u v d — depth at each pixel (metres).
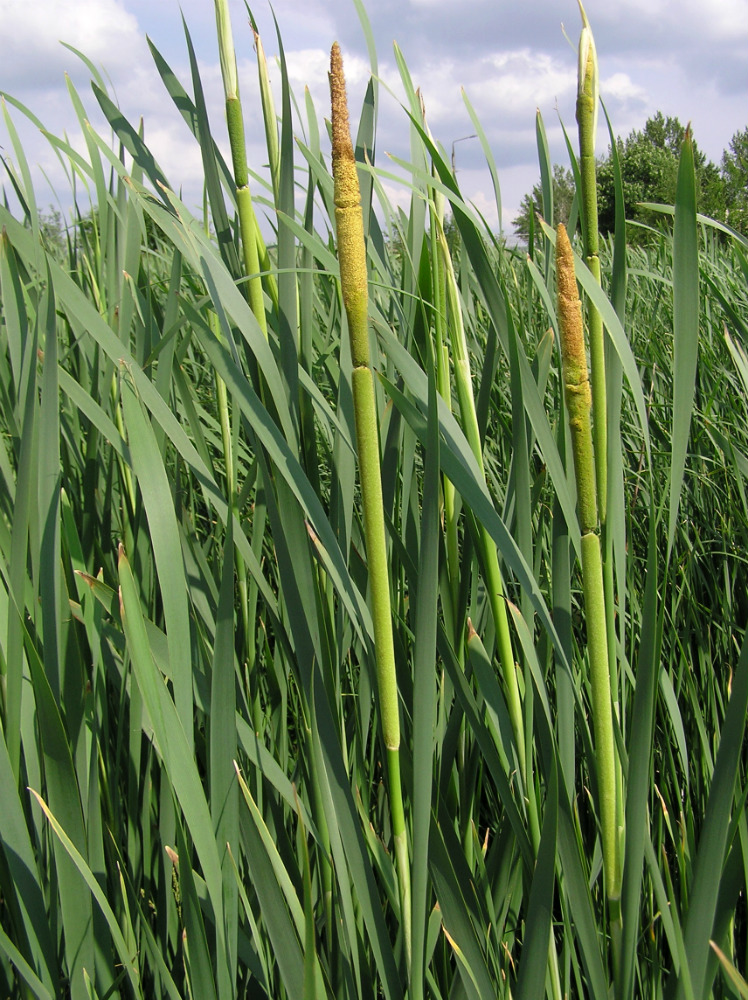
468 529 0.76
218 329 0.88
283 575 0.69
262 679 1.07
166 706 0.63
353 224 0.59
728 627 1.26
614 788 0.66
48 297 0.68
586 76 0.68
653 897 0.84
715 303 2.11
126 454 0.73
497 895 0.80
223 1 0.69
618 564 0.72
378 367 0.89
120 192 0.99
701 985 0.65
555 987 0.74
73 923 0.71
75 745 0.76
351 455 0.76
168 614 0.65
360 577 0.80
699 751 1.04
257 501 0.91
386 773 0.68
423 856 0.65
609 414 0.72
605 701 0.65
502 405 1.60
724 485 1.68
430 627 0.64
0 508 0.81
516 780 0.77
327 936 0.80
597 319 0.69
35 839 0.77
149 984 0.83
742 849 0.64
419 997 0.66
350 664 0.92
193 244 0.67
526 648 0.69
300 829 0.77
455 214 0.67
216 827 0.70
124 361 0.67
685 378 0.67
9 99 0.81
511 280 1.94
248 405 0.65
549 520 1.06
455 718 0.77
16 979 0.77
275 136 0.74
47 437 0.71
